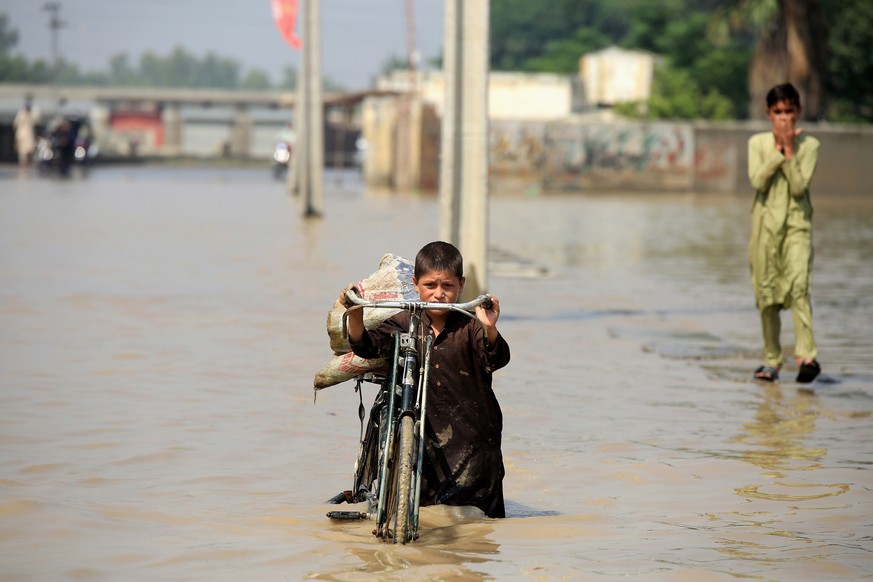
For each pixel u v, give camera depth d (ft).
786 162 84.99
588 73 629.92
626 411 75.87
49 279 139.03
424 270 50.67
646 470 60.75
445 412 50.42
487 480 50.67
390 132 465.88
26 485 55.36
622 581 42.24
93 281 138.10
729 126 411.54
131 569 43.19
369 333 50.29
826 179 409.08
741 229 252.21
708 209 328.29
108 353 92.43
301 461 61.57
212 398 76.84
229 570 43.14
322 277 145.79
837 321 121.39
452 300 50.88
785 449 65.98
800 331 85.20
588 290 143.74
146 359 90.33
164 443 64.69
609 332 110.22
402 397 48.14
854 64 486.79
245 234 210.18
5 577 42.09
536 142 416.05
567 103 584.81
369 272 151.74
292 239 201.05
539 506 53.88
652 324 116.16
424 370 49.16
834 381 88.12
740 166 414.82
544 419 73.05
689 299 137.08
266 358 91.76
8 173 458.50
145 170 604.49
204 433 67.31
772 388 84.99
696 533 49.34
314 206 255.91
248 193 375.66
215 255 171.63
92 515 50.37
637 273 164.14
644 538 48.44
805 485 58.13
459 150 113.29
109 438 65.51
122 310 115.75
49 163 448.65
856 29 483.10
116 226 222.28
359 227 232.53
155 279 141.38
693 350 100.73
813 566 44.52
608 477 59.31
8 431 66.54
